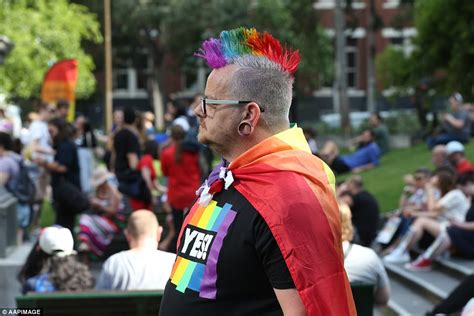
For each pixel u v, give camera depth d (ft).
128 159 45.62
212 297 9.93
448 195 43.09
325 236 9.64
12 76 115.96
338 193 45.83
